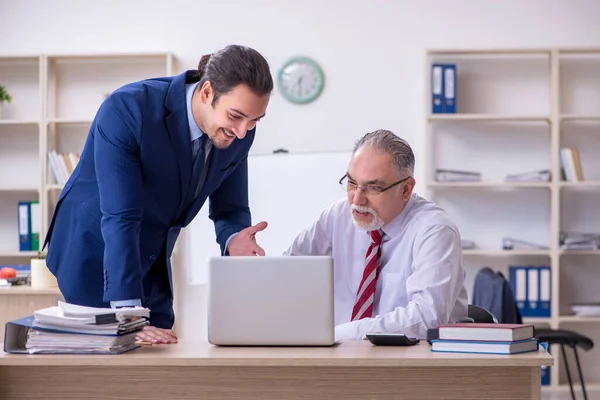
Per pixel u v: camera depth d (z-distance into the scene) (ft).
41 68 18.85
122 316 6.54
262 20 19.31
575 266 18.95
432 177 19.10
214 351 6.54
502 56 19.06
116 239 7.24
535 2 19.02
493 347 6.31
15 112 19.60
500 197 19.03
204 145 7.90
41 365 6.33
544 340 14.57
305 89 19.16
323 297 6.75
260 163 17.95
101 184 7.46
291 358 6.17
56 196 19.27
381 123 19.11
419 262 8.48
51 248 8.27
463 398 6.22
